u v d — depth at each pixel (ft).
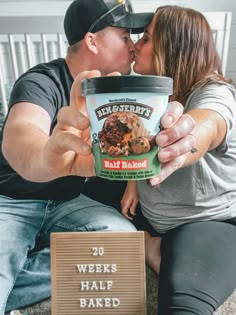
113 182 4.40
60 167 1.73
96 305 2.35
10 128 2.25
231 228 2.98
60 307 2.35
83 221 3.28
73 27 3.64
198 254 2.57
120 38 3.69
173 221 3.16
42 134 2.08
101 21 3.53
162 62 3.06
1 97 5.27
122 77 1.28
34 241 3.36
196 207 3.06
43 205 3.54
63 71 3.53
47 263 3.29
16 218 3.32
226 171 2.93
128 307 2.35
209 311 2.24
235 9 6.48
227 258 2.58
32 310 3.08
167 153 1.44
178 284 2.33
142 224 3.71
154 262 3.36
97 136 1.40
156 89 1.32
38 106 2.66
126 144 1.35
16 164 2.03
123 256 2.34
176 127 1.42
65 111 1.57
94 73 1.68
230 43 6.68
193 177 2.92
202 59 2.98
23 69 6.45
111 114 1.34
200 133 1.78
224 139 2.26
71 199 3.76
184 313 2.15
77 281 2.35
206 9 6.46
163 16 3.06
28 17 4.79
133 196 3.76
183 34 2.95
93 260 2.34
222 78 2.73
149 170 1.41
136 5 5.52
